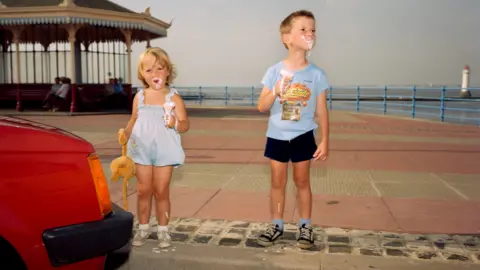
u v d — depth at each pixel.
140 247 3.87
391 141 11.13
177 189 6.00
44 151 2.54
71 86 18.77
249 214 4.87
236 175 6.91
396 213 4.93
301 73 3.75
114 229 2.68
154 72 3.74
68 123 14.80
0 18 17.98
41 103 19.94
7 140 2.47
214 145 10.13
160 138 3.77
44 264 2.50
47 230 2.50
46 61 20.94
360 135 12.41
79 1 18.80
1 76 20.91
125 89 20.44
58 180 2.54
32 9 17.64
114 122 15.22
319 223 4.56
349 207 5.16
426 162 8.16
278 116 3.81
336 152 9.30
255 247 3.88
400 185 6.29
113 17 18.66
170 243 3.90
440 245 3.92
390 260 3.59
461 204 5.32
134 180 6.41
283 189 3.96
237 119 17.42
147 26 19.72
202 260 3.64
